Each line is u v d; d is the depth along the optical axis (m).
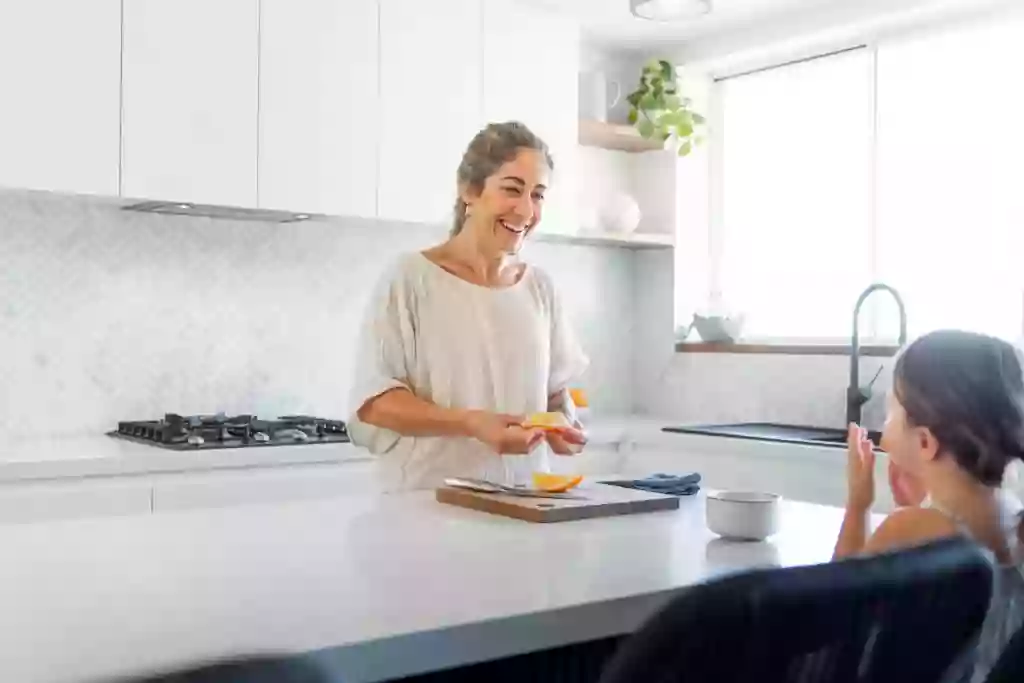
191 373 3.33
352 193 3.25
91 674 0.80
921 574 0.81
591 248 4.33
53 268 3.08
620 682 0.74
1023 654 0.98
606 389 4.39
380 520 1.56
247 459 2.84
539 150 2.11
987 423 1.26
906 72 3.57
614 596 1.10
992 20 3.31
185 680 0.49
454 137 3.48
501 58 3.59
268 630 0.94
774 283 4.08
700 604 0.72
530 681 1.40
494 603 1.05
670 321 4.29
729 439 3.41
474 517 1.60
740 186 4.22
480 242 2.13
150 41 2.87
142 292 3.24
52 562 1.24
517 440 1.76
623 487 1.88
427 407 1.91
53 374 3.09
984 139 3.34
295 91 3.13
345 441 3.03
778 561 1.32
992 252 3.30
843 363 3.64
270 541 1.38
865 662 0.81
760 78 4.13
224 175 3.01
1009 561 1.24
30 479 2.54
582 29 4.00
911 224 3.56
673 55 4.23
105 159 2.81
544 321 2.21
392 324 2.05
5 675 0.80
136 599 1.05
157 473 2.71
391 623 0.97
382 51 3.30
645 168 4.37
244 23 3.03
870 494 1.38
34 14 2.69
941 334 1.37
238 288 3.42
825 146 3.88
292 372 3.54
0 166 2.65
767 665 0.75
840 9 3.59
